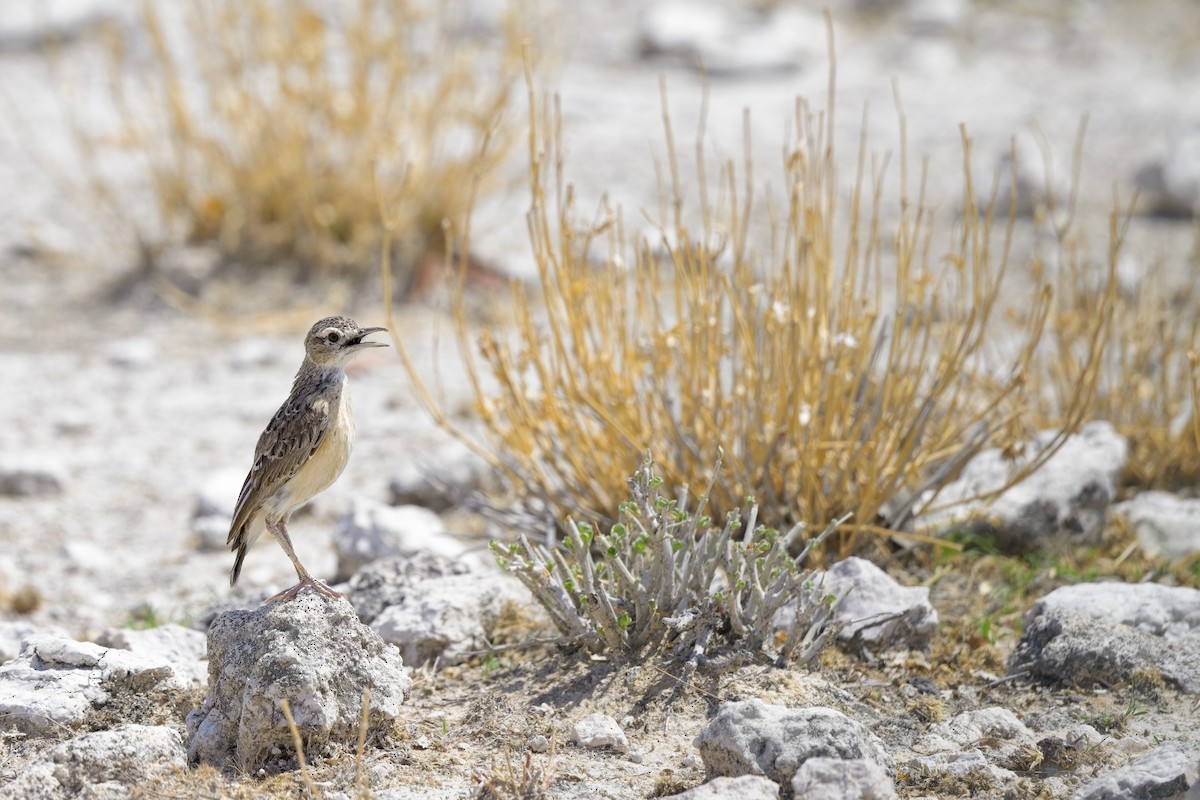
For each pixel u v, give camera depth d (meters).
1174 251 19.56
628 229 20.25
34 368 17.72
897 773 8.04
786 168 11.54
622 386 11.58
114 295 19.81
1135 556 11.54
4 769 8.28
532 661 9.70
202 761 8.37
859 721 8.39
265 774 8.23
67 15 29.67
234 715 8.44
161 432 15.91
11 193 22.52
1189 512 12.24
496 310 13.36
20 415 16.27
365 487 14.29
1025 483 11.89
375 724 8.59
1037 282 12.76
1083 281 15.77
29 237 20.78
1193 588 10.67
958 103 27.58
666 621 9.09
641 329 12.59
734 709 8.00
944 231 20.59
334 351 9.29
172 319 19.27
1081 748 8.32
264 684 8.27
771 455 11.27
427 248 20.34
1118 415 13.63
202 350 18.36
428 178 20.38
